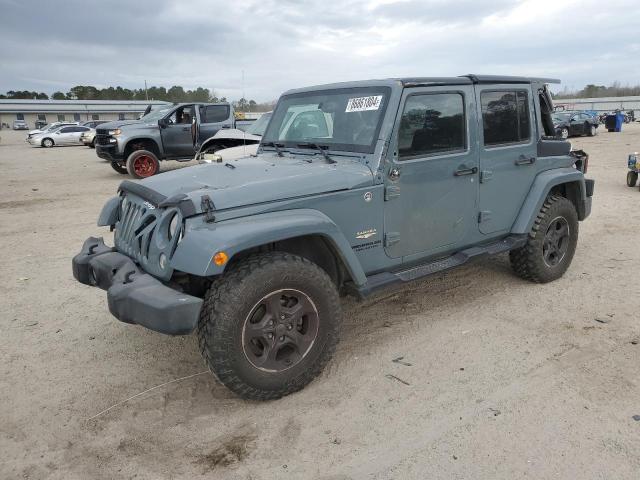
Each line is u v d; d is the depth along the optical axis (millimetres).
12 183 13898
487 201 4359
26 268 6129
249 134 11617
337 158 3814
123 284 3080
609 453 2662
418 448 2766
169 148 14039
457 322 4305
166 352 3957
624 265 5605
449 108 3988
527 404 3113
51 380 3590
